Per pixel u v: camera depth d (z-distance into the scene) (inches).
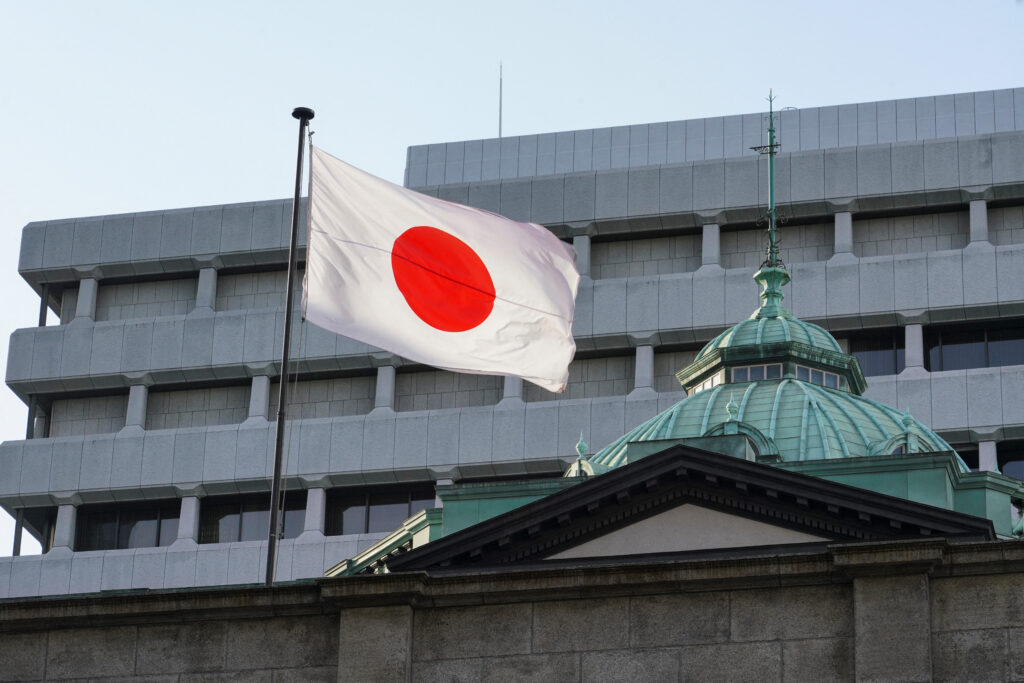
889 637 1684.3
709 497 2618.1
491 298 2164.1
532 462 4633.4
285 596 1788.9
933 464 2933.1
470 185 4872.0
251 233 4950.8
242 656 1785.2
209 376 4884.4
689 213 4746.6
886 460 2952.8
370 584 1769.2
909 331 4552.2
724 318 4635.8
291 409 4859.7
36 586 4722.0
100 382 4921.3
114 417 4965.6
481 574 1766.7
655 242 4830.2
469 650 1759.4
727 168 4756.4
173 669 1791.3
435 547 2667.3
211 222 4975.4
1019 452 4490.7
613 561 2596.0
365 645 1760.6
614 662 1734.7
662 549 2610.7
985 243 4586.6
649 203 4771.2
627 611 1745.8
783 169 4726.9
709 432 3125.0
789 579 1723.7
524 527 2635.3
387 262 2121.1
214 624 1800.0
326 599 1775.3
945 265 4571.9
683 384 3789.4
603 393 4734.3
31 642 1813.5
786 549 2561.5
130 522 4859.7
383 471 4694.9
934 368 4589.1
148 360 4891.7
